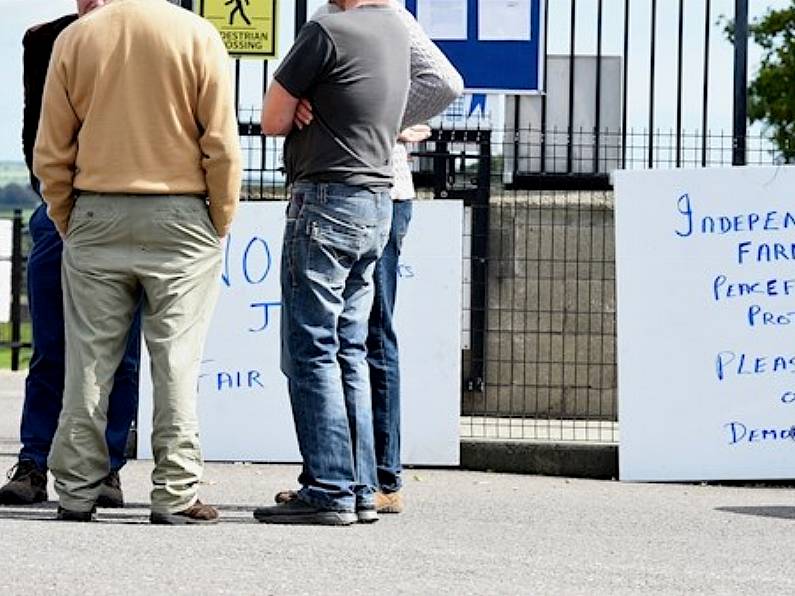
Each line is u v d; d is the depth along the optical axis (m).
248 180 14.63
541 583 9.05
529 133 16.36
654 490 13.54
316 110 10.57
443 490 12.96
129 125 10.41
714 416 14.06
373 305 11.37
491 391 15.70
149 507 11.46
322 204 10.58
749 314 14.11
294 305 10.67
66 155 10.48
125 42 10.41
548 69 16.44
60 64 10.45
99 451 10.67
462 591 8.70
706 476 14.06
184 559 9.26
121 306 10.59
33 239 11.62
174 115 10.45
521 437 14.63
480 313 15.64
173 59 10.40
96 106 10.40
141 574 8.77
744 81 14.63
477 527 11.06
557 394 15.66
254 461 14.18
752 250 14.12
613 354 15.66
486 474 14.05
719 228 14.12
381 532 10.61
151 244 10.50
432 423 14.18
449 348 14.15
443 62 11.27
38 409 11.59
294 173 10.71
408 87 10.90
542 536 10.78
